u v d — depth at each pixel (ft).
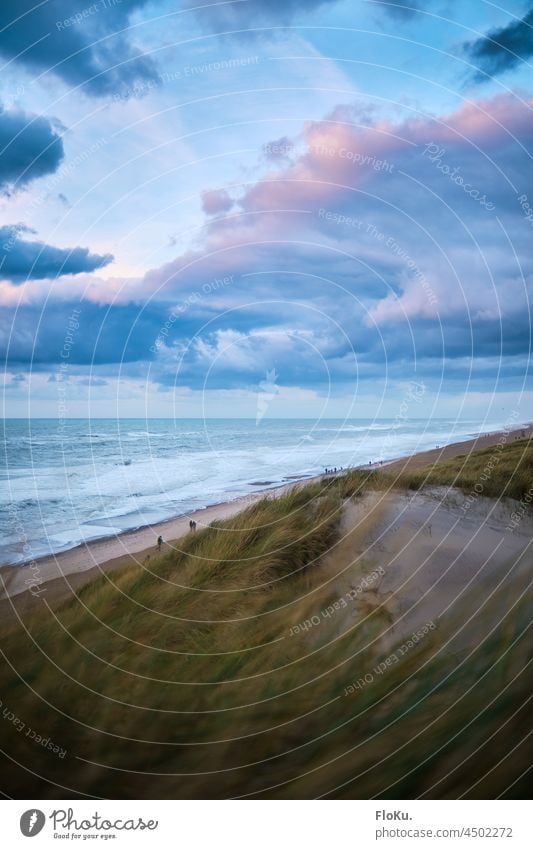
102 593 18.07
